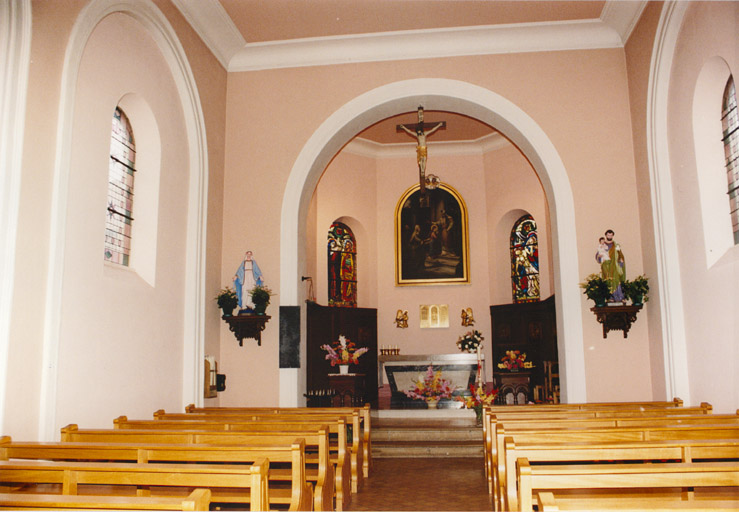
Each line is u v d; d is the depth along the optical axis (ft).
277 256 29.22
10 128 15.14
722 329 20.79
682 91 23.45
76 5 18.04
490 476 21.74
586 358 26.99
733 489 14.15
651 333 26.22
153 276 22.99
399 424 33.63
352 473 21.88
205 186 27.17
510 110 29.37
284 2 26.84
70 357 17.54
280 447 12.79
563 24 28.81
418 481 23.95
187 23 26.43
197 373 25.49
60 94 17.24
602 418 18.66
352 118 30.17
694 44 22.21
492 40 29.63
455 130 51.60
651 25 25.27
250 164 30.17
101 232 19.52
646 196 26.43
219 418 20.11
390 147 55.06
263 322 27.63
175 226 25.03
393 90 30.09
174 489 14.83
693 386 23.34
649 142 25.71
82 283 18.30
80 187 18.42
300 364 29.07
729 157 22.17
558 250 28.17
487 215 53.26
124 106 22.81
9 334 14.88
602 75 29.14
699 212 22.41
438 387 36.96
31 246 15.85
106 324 19.54
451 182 54.44
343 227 54.08
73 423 17.16
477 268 53.01
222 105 30.25
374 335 52.42
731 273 19.90
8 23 15.34
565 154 28.68
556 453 12.49
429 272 53.62
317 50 30.48
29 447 13.00
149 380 22.31
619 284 25.89
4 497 8.79
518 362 43.16
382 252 54.44
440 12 27.86
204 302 26.53
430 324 52.85
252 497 10.27
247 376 28.25
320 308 47.37
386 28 29.19
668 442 12.55
